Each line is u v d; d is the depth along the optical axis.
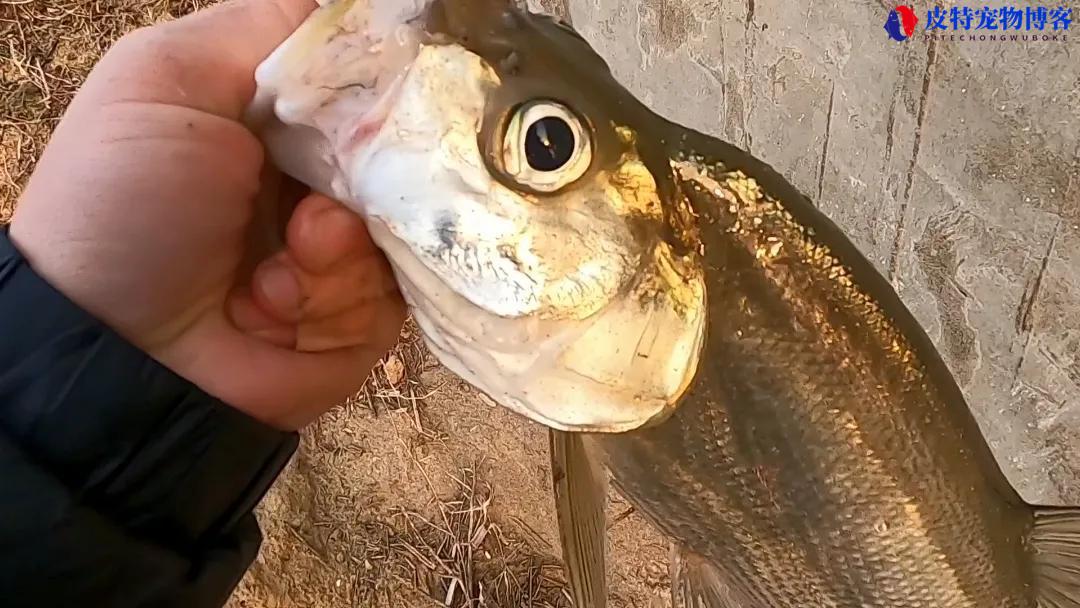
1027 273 0.38
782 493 0.28
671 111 0.62
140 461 0.26
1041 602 0.30
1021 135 0.36
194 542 0.28
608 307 0.25
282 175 0.29
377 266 0.29
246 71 0.28
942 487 0.28
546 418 0.26
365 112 0.24
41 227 0.27
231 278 0.30
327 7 0.24
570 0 0.72
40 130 0.86
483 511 0.77
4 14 0.87
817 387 0.26
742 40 0.52
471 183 0.24
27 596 0.25
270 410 0.31
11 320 0.26
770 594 0.30
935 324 0.44
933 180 0.41
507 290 0.24
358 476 0.82
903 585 0.28
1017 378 0.41
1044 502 0.42
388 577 0.79
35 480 0.25
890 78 0.41
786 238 0.26
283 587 0.78
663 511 0.31
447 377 0.78
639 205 0.24
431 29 0.23
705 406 0.28
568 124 0.24
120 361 0.26
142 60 0.27
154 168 0.27
